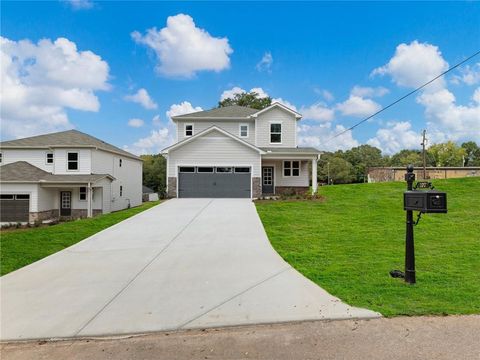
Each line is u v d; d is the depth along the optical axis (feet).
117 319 13.56
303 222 36.94
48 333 12.48
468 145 280.72
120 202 89.30
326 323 12.65
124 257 24.03
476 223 34.45
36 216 67.15
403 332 11.68
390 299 14.73
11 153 74.90
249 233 31.58
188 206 50.42
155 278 19.12
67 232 33.35
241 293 16.24
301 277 18.49
